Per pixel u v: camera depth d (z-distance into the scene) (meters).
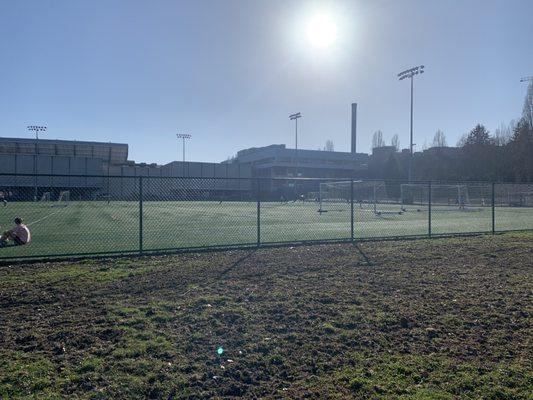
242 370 4.97
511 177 69.00
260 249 13.28
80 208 42.94
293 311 7.01
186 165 78.94
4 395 4.29
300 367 5.07
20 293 7.89
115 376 4.73
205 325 6.34
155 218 29.03
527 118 69.19
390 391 4.51
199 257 11.77
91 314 6.75
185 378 4.73
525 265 11.05
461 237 16.72
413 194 56.97
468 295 8.08
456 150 84.38
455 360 5.27
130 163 96.44
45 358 5.18
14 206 46.12
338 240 15.23
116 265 10.59
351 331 6.20
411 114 55.00
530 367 5.09
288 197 70.50
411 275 9.74
